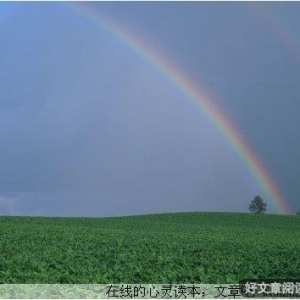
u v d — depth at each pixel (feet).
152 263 79.51
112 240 112.88
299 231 197.57
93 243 105.70
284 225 227.81
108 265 77.05
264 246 111.04
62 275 65.98
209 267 77.46
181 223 213.46
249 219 243.60
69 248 94.38
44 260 78.33
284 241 132.98
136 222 209.97
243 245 111.14
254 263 82.99
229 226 208.54
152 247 102.42
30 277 65.31
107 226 183.21
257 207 418.92
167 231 164.25
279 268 78.28
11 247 93.91
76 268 71.67
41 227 150.82
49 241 107.65
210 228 188.14
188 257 88.48
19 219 196.85
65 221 197.77
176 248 101.35
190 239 124.67
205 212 264.31
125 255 86.58
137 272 70.23
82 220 208.64
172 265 78.02
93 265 75.20
